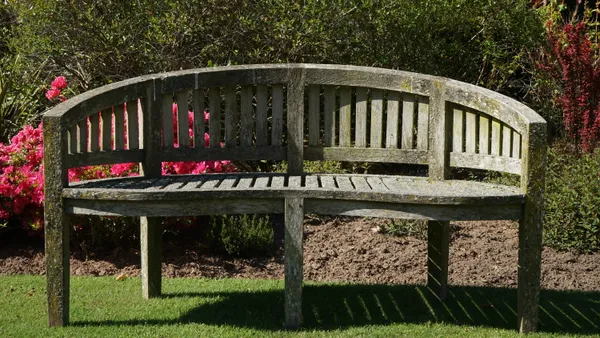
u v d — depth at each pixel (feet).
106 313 11.75
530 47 23.84
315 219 17.98
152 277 12.66
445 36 23.11
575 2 28.27
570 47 20.94
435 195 10.45
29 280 13.75
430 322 11.34
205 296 12.86
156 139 12.75
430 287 13.43
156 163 12.80
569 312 12.06
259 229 16.30
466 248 16.05
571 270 14.75
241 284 13.75
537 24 23.44
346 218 18.04
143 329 10.84
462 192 10.94
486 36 23.06
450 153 12.58
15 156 16.63
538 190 10.55
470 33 23.34
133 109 12.47
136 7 20.03
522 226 10.66
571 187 16.39
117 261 15.20
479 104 11.76
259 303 12.42
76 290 13.12
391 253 15.62
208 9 19.61
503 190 11.41
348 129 13.26
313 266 14.99
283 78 13.20
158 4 19.88
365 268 14.87
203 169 16.57
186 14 19.42
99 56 20.03
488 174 20.36
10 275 14.40
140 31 19.66
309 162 19.24
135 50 19.60
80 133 11.29
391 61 20.89
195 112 13.15
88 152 11.52
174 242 16.28
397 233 16.81
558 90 22.89
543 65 22.65
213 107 13.21
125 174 15.93
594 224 15.76
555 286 13.92
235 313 11.84
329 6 19.66
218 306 12.21
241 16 19.48
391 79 12.84
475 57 22.98
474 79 23.29
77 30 19.81
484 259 15.35
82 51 20.03
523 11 22.85
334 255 15.58
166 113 12.86
